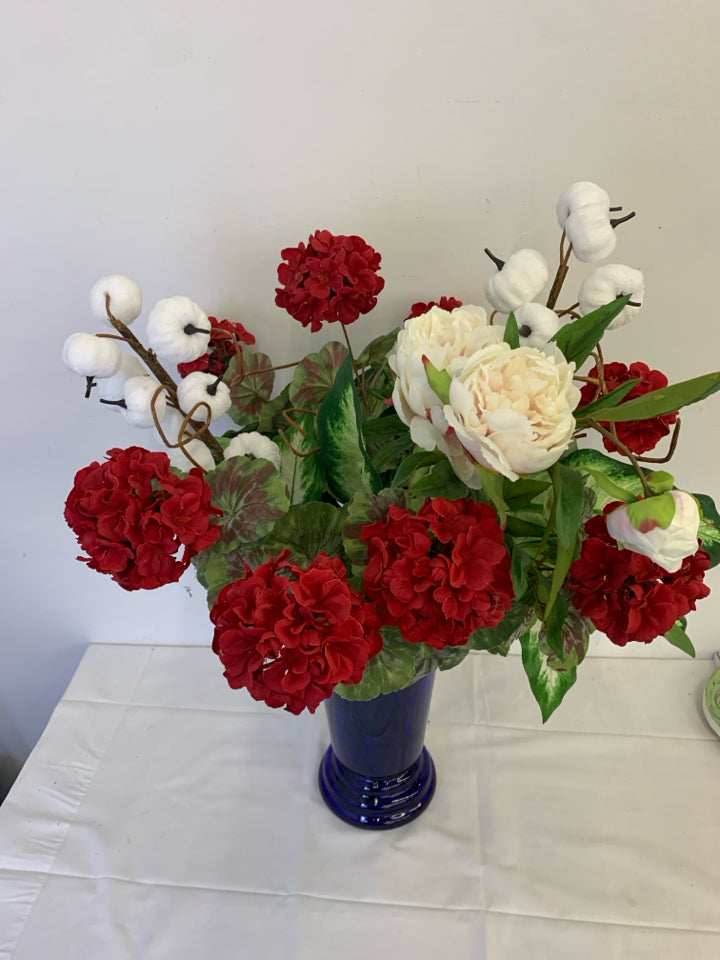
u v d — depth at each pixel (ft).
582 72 1.94
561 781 2.64
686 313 2.32
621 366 1.87
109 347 1.75
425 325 1.50
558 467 1.50
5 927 2.27
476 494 1.61
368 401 2.13
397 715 2.19
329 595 1.37
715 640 3.09
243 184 2.15
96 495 1.44
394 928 2.20
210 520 1.74
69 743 2.86
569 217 1.72
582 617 1.72
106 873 2.40
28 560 3.05
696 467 2.66
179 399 1.88
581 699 2.95
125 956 2.18
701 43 1.88
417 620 1.42
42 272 2.31
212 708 2.99
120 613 3.20
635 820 2.51
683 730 2.82
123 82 1.99
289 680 1.33
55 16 1.89
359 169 2.11
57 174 2.13
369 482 1.78
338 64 1.95
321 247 1.79
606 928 2.20
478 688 3.00
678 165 2.06
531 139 2.05
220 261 2.29
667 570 1.34
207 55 1.94
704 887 2.31
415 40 1.91
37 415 2.64
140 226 2.23
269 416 2.22
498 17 1.86
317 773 2.71
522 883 2.32
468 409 1.28
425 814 2.54
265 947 2.18
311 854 2.43
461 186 2.13
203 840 2.49
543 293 2.31
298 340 2.44
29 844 2.50
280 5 1.86
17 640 3.34
